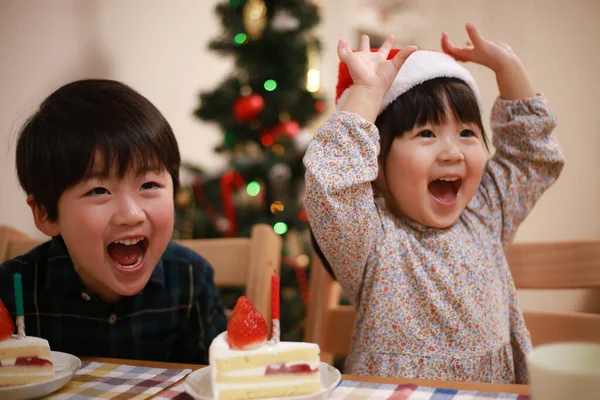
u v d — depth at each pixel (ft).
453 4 9.88
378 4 9.92
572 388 1.54
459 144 3.23
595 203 9.54
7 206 8.79
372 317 3.19
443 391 2.14
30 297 3.44
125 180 2.81
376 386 2.24
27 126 3.00
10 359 2.37
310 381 2.23
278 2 7.10
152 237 2.92
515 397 2.03
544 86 9.56
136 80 10.20
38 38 9.34
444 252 3.26
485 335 3.18
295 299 6.69
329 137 3.02
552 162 3.50
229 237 6.81
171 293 3.59
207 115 7.24
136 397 2.22
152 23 10.39
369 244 3.18
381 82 3.07
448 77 3.30
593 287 3.47
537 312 3.65
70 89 3.08
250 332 2.22
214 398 2.16
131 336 3.51
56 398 2.23
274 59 7.13
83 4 9.76
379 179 3.40
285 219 6.77
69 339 3.48
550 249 3.61
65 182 2.78
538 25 9.57
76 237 2.82
